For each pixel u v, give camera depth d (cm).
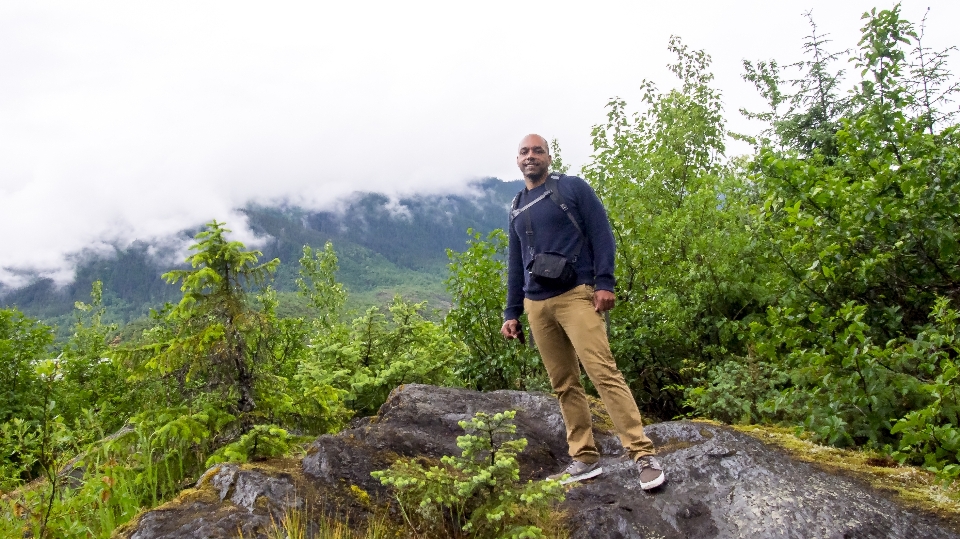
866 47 544
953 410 316
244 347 450
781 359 477
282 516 271
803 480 311
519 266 385
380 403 696
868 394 362
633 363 625
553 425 439
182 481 394
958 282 439
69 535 321
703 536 276
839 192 457
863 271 433
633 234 730
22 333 1145
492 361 692
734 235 640
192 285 433
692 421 418
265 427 362
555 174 362
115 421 716
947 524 267
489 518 266
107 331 1619
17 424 388
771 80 965
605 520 289
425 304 784
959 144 495
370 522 286
